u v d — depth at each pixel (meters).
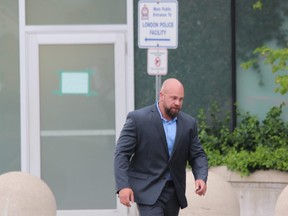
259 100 37.62
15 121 37.62
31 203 26.55
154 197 24.16
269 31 37.44
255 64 37.53
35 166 37.69
